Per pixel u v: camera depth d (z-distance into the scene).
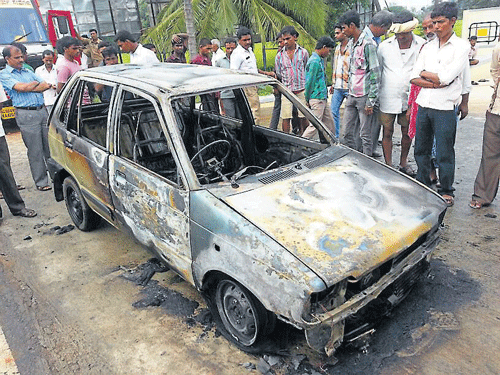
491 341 2.80
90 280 3.78
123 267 3.96
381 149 6.76
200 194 2.78
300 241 2.44
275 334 2.75
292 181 3.03
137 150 4.08
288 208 2.71
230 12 12.08
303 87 6.68
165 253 3.16
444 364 2.63
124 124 4.26
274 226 2.53
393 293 2.76
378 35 5.73
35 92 5.57
